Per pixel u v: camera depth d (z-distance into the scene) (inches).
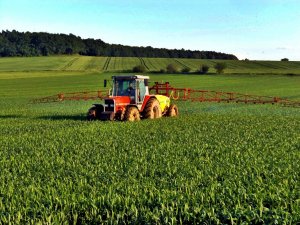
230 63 5772.6
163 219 278.4
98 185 356.8
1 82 3440.0
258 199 308.2
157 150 522.6
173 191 323.6
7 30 7470.5
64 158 484.4
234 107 1455.5
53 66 5113.2
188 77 3791.8
